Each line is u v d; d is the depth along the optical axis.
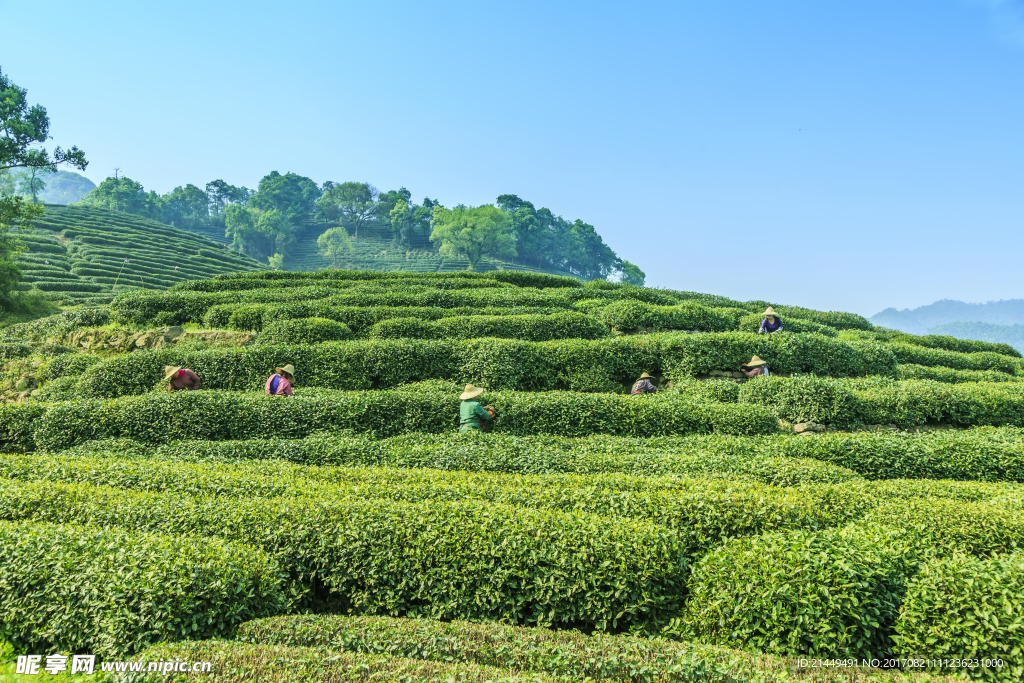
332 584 8.58
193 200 185.25
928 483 11.77
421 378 22.86
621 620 8.18
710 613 7.70
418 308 29.67
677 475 11.95
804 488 10.70
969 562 7.34
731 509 9.59
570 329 27.16
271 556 8.55
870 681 6.35
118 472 11.79
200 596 7.25
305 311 28.47
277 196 181.25
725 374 24.28
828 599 7.09
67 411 16.95
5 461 12.45
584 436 17.16
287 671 6.04
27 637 7.22
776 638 7.23
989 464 14.11
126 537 8.24
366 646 6.93
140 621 6.92
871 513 9.67
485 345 23.12
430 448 14.32
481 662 6.84
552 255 179.75
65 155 44.22
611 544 8.27
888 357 25.73
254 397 17.61
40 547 7.75
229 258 104.44
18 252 43.91
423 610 8.31
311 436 15.95
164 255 91.62
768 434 17.08
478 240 140.75
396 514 9.04
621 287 39.91
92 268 74.31
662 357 24.44
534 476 11.59
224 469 12.35
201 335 26.92
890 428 19.09
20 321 37.88
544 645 6.96
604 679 6.41
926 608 6.91
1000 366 30.52
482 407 16.62
